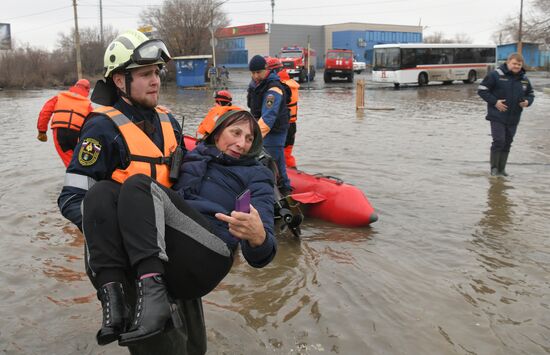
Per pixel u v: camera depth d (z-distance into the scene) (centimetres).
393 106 2114
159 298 204
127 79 255
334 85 3728
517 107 820
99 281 211
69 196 236
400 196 722
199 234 230
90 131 241
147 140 250
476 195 725
